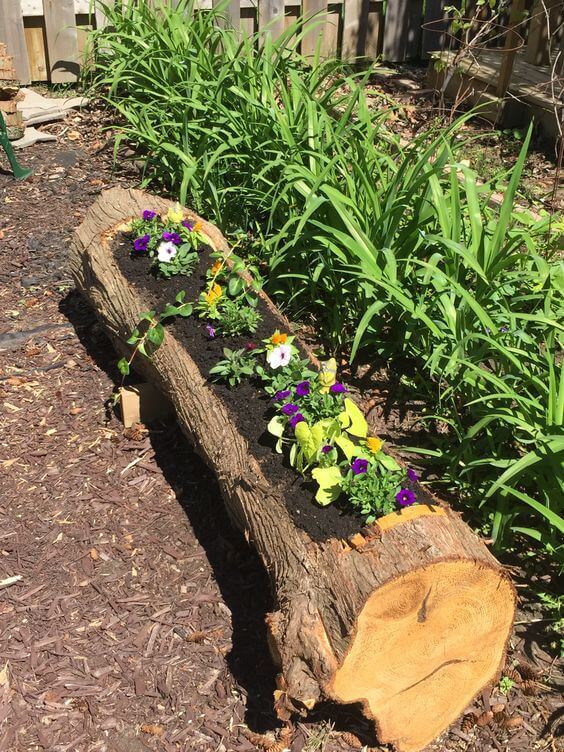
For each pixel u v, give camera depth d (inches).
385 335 80.1
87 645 55.7
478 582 48.3
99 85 140.2
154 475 69.1
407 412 73.6
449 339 70.1
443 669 50.4
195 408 62.2
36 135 123.2
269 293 86.5
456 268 72.6
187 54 112.7
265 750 50.4
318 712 52.8
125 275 72.9
